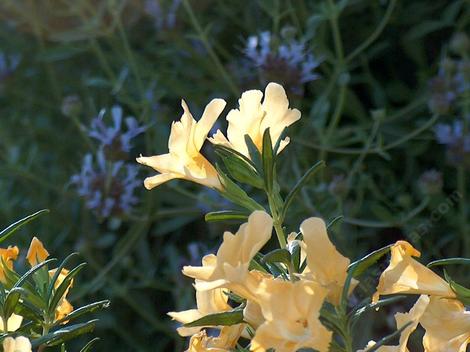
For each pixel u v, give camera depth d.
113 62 4.75
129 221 4.65
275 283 1.08
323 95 3.97
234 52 4.76
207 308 1.30
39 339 1.35
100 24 4.23
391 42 4.69
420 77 4.41
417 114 4.47
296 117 1.28
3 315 1.34
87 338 4.37
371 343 1.27
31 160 4.30
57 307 1.48
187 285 3.98
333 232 3.62
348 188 3.63
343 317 1.17
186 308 3.97
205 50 4.54
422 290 1.21
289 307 1.07
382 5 4.62
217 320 1.19
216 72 4.29
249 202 1.29
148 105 4.06
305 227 1.14
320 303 1.07
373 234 4.15
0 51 5.10
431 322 1.22
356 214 4.23
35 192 4.62
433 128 4.16
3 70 4.67
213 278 1.10
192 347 1.27
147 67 4.58
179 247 4.59
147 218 4.00
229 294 1.28
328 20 4.62
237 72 4.28
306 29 4.50
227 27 4.74
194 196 3.87
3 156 4.31
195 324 1.19
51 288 1.40
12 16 4.64
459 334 1.22
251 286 1.10
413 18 4.56
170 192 4.35
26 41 5.00
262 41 3.88
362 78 4.43
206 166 1.30
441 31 4.71
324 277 1.15
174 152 1.28
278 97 1.27
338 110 3.82
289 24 4.56
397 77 4.72
